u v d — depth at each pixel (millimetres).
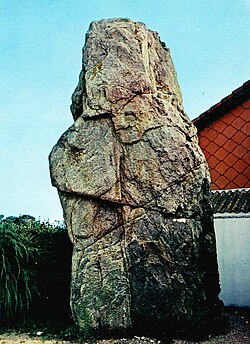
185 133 6090
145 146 5852
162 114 6062
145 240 5574
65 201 6039
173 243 5547
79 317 5449
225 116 10164
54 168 6066
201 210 5863
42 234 7035
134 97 6066
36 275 6445
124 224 5688
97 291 5492
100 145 5910
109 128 5965
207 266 5812
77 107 6816
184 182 5789
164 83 6844
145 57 6520
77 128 6059
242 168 9641
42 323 6016
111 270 5539
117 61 6289
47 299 6652
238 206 8242
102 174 5785
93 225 5738
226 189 9664
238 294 7793
